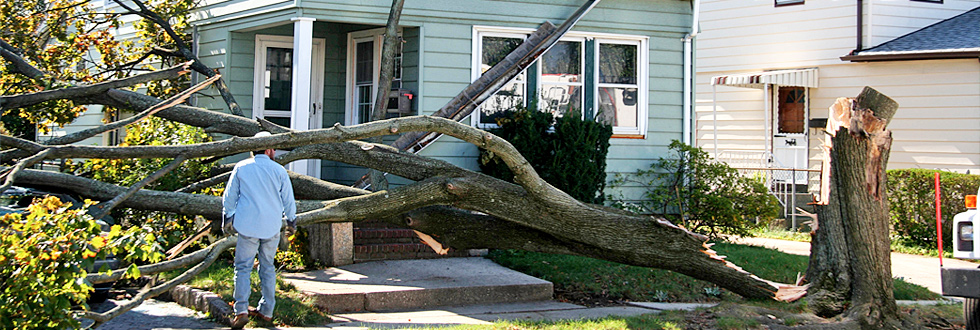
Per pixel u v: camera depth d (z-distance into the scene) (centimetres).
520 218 736
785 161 1705
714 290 851
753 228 1193
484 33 1141
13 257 436
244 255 609
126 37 1409
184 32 1243
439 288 775
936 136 1535
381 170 802
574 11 1183
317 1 1061
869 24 1606
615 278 879
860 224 696
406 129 686
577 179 1067
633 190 1211
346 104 1231
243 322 612
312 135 662
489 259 991
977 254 586
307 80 1060
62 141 738
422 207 765
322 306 715
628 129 1221
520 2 1153
